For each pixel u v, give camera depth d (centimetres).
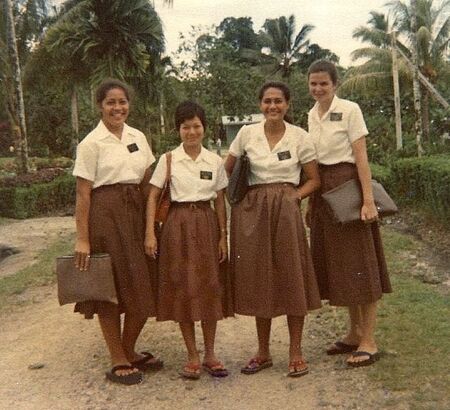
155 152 2541
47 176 1778
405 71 2781
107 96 427
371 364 443
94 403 423
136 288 426
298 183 438
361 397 400
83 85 2539
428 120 2548
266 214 422
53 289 776
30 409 423
